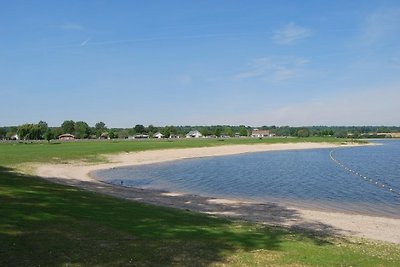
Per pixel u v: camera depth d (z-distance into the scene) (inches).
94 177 1937.7
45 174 1851.6
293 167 2655.0
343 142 7130.9
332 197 1423.5
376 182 1883.6
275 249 570.3
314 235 753.0
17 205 707.4
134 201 1033.5
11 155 2596.0
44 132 6402.6
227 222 797.9
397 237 815.7
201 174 2166.6
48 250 473.4
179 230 642.2
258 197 1402.6
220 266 469.7
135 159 3058.6
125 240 545.3
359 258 557.0
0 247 466.6
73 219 639.1
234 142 5836.6
